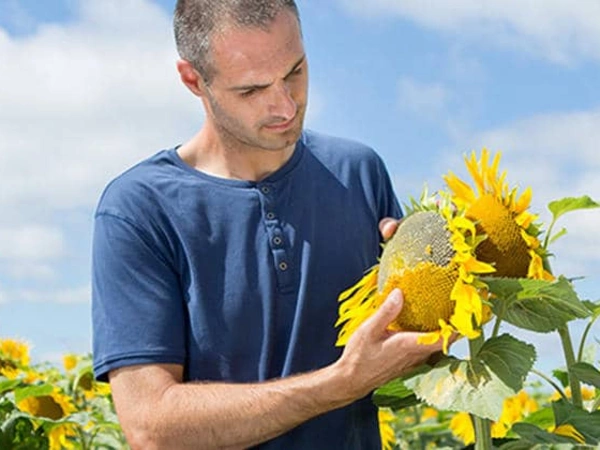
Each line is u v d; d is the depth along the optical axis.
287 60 3.57
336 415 3.98
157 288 3.94
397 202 4.35
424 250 3.28
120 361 3.87
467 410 3.17
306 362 3.98
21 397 5.67
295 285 3.98
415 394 3.54
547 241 3.54
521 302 3.49
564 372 4.64
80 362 6.84
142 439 3.78
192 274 3.95
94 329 3.98
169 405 3.74
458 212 3.43
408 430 6.95
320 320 4.00
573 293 3.30
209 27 3.60
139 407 3.80
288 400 3.58
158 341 3.89
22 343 7.16
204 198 4.01
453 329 3.25
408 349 3.27
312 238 4.03
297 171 4.10
